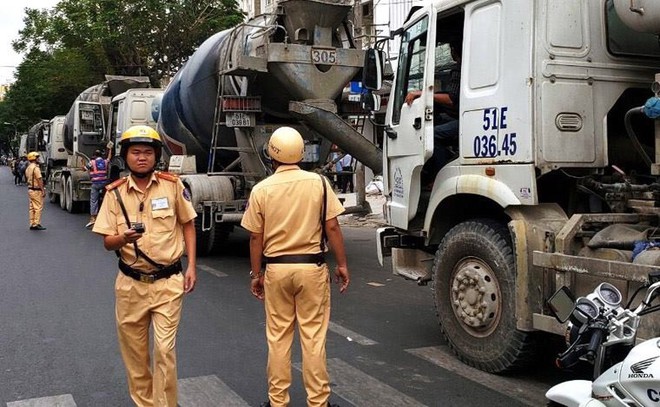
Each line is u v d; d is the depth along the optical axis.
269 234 4.27
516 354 5.04
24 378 5.29
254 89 10.16
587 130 5.03
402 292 8.48
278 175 4.34
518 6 4.98
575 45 5.00
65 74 32.75
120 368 5.52
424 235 6.03
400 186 6.30
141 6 28.53
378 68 6.50
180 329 6.71
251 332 6.59
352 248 12.43
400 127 6.23
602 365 2.76
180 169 11.61
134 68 29.84
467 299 5.40
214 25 28.81
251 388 5.03
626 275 4.11
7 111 67.00
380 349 5.97
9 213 20.53
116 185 4.02
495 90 5.17
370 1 20.17
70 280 9.30
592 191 5.09
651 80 5.25
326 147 10.77
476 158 5.35
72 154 21.42
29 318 7.15
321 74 9.71
